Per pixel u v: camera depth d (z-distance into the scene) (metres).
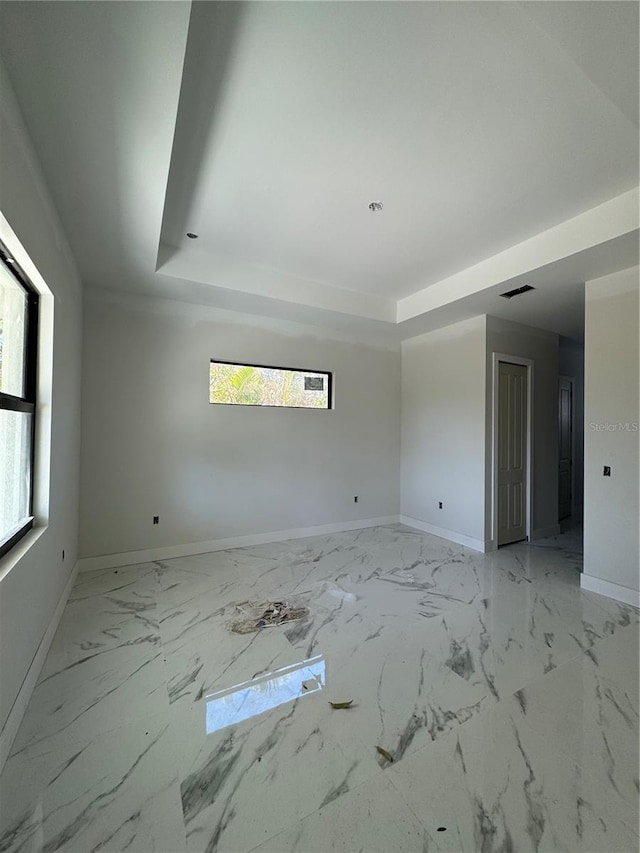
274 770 1.45
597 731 1.65
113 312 3.60
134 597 2.93
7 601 1.51
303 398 4.74
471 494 4.32
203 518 4.04
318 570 3.54
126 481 3.65
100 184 2.00
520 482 4.56
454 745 1.57
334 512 4.91
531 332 4.62
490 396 4.25
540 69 1.56
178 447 3.90
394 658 2.17
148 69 1.35
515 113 1.79
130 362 3.67
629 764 1.48
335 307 4.10
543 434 4.76
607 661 2.15
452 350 4.61
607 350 3.06
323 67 1.55
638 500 2.87
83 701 1.81
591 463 3.15
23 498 2.07
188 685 1.93
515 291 3.46
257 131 1.91
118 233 2.52
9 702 1.54
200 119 1.82
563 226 2.77
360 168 2.20
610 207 2.50
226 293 3.61
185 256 3.26
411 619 2.63
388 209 2.62
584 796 1.35
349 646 2.29
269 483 4.44
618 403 2.99
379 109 1.78
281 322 4.47
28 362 2.13
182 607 2.77
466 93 1.69
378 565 3.70
